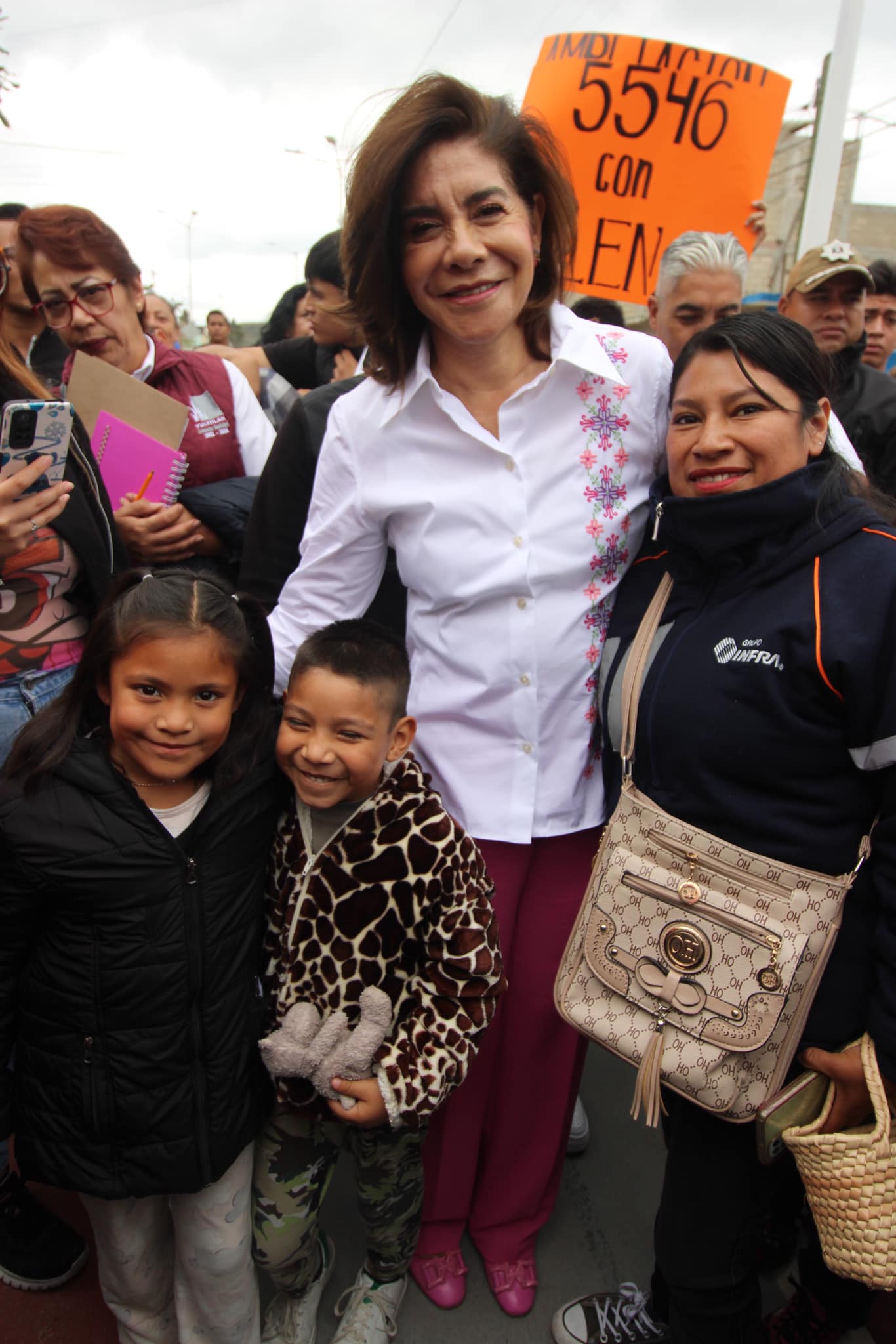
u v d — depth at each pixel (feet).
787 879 4.05
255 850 4.56
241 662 4.26
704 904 4.16
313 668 4.29
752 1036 4.05
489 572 5.00
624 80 10.11
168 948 4.27
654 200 10.37
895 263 12.85
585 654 5.18
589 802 5.45
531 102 10.62
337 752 4.29
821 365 4.27
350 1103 4.49
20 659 5.45
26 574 5.39
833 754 4.05
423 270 4.66
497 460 5.02
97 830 4.15
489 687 5.12
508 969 5.65
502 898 5.39
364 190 4.60
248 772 4.44
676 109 10.11
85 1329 5.63
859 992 4.18
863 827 4.14
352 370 10.28
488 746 5.26
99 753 4.23
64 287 7.14
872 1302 5.20
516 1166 5.87
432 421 5.08
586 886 5.59
